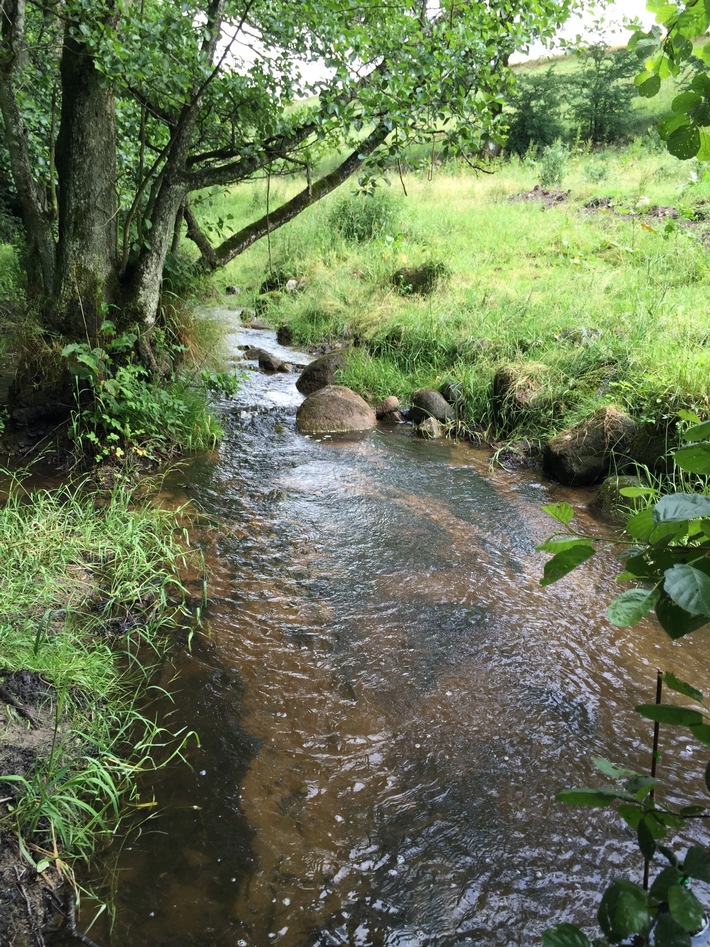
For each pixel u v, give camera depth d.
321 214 15.63
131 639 3.75
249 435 6.99
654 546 1.03
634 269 9.78
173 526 4.97
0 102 5.77
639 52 1.21
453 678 3.58
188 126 5.96
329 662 3.66
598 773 3.01
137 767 2.92
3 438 5.88
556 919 2.39
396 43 5.89
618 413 6.12
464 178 18.62
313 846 2.63
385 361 8.97
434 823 2.75
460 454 6.82
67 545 4.37
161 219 6.15
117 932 2.29
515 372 7.35
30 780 2.72
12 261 9.16
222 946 2.26
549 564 1.14
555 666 3.71
